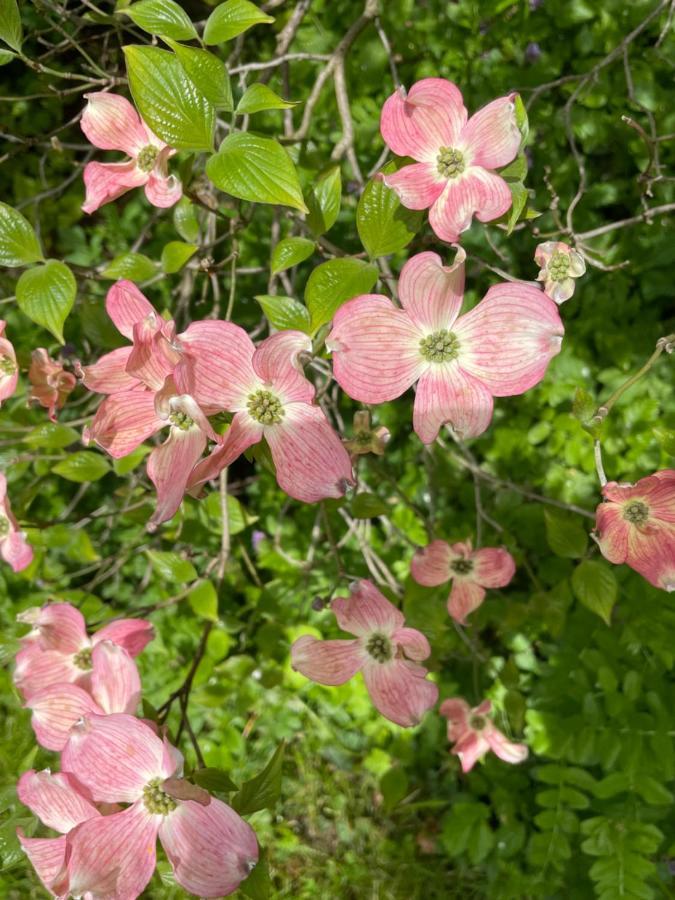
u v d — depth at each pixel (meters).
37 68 0.46
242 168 0.35
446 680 0.79
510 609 0.63
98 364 0.40
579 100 0.75
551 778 0.67
